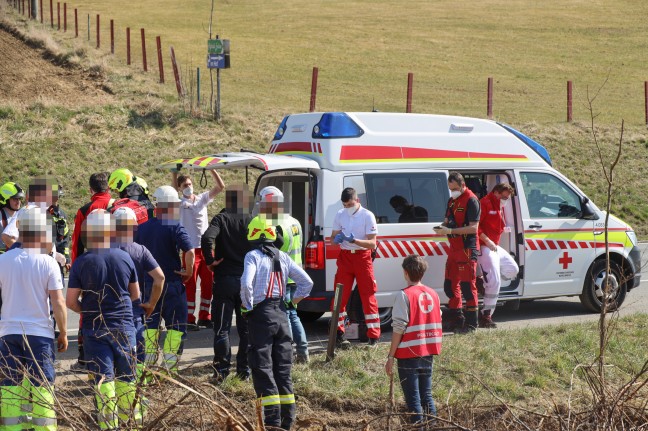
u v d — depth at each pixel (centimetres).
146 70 2978
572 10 5341
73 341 972
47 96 2381
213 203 1869
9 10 4084
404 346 630
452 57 4100
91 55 3075
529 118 2844
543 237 1079
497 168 1067
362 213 889
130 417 541
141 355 680
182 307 773
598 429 562
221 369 775
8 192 827
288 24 4781
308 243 953
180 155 2058
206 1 5475
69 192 1838
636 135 2552
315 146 984
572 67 3969
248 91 3062
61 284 609
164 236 765
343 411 723
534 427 612
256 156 966
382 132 1007
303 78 3444
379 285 982
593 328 953
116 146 2042
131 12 4912
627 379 775
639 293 1304
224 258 780
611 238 1122
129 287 635
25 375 550
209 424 568
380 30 4691
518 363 824
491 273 998
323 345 938
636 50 4353
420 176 1014
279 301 671
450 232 960
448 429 585
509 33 4706
